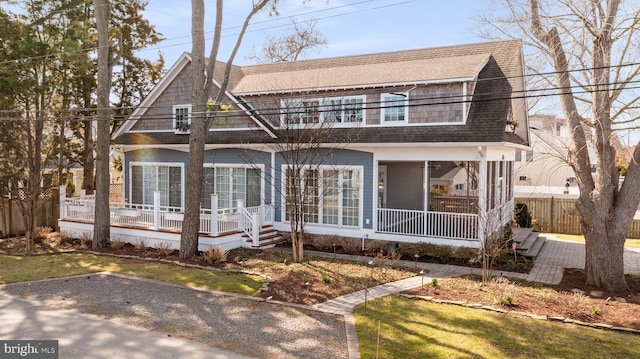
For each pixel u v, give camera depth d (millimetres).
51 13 18203
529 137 19922
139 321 9477
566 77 12172
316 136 15227
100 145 17219
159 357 7672
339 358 7691
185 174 20141
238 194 19078
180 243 15773
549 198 23016
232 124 19406
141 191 21500
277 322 9430
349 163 16844
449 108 16094
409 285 12172
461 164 21422
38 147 18312
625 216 11820
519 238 16859
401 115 16922
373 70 18672
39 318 9625
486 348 8062
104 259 15461
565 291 11711
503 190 18719
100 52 16922
